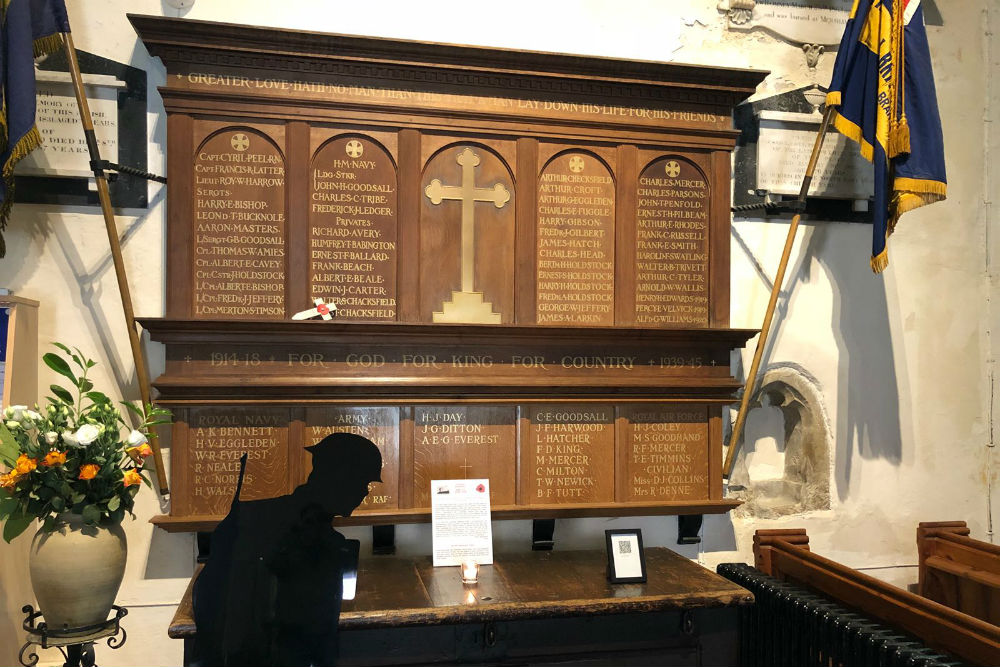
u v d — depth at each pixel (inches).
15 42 101.7
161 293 117.0
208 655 81.7
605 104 126.3
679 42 135.1
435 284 120.8
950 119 146.1
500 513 119.5
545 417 124.3
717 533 135.2
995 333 145.4
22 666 96.0
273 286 115.5
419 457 119.5
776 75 138.5
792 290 139.4
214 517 111.7
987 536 144.6
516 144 122.8
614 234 126.3
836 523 139.5
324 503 90.7
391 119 118.0
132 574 114.8
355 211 118.4
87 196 115.1
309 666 82.8
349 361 117.0
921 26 126.2
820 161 138.7
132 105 116.3
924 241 144.8
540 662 102.3
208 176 114.3
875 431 141.9
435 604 96.6
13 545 104.9
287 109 114.9
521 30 129.3
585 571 113.1
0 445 90.4
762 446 143.4
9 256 112.7
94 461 92.5
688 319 128.9
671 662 106.7
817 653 106.0
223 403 111.7
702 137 128.8
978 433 145.1
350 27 123.4
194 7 119.0
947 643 94.9
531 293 122.3
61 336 114.0
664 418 128.5
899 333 143.3
